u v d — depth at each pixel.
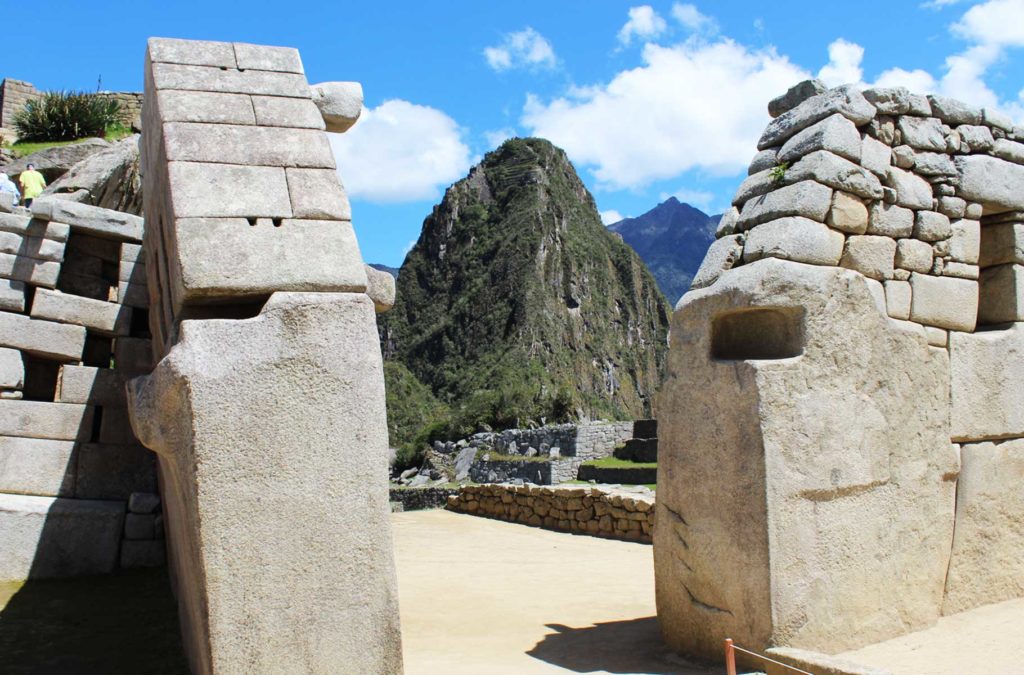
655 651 5.64
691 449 5.47
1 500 7.84
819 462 5.19
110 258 9.35
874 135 5.98
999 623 5.71
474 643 6.17
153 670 5.13
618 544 11.49
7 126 25.81
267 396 3.99
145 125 6.22
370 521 4.09
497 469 29.66
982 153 6.55
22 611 6.50
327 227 4.41
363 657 4.00
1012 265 6.62
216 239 4.19
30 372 8.93
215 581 3.80
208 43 5.16
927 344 5.93
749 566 5.03
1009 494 6.38
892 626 5.47
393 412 71.50
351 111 5.33
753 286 5.21
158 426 4.04
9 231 8.66
